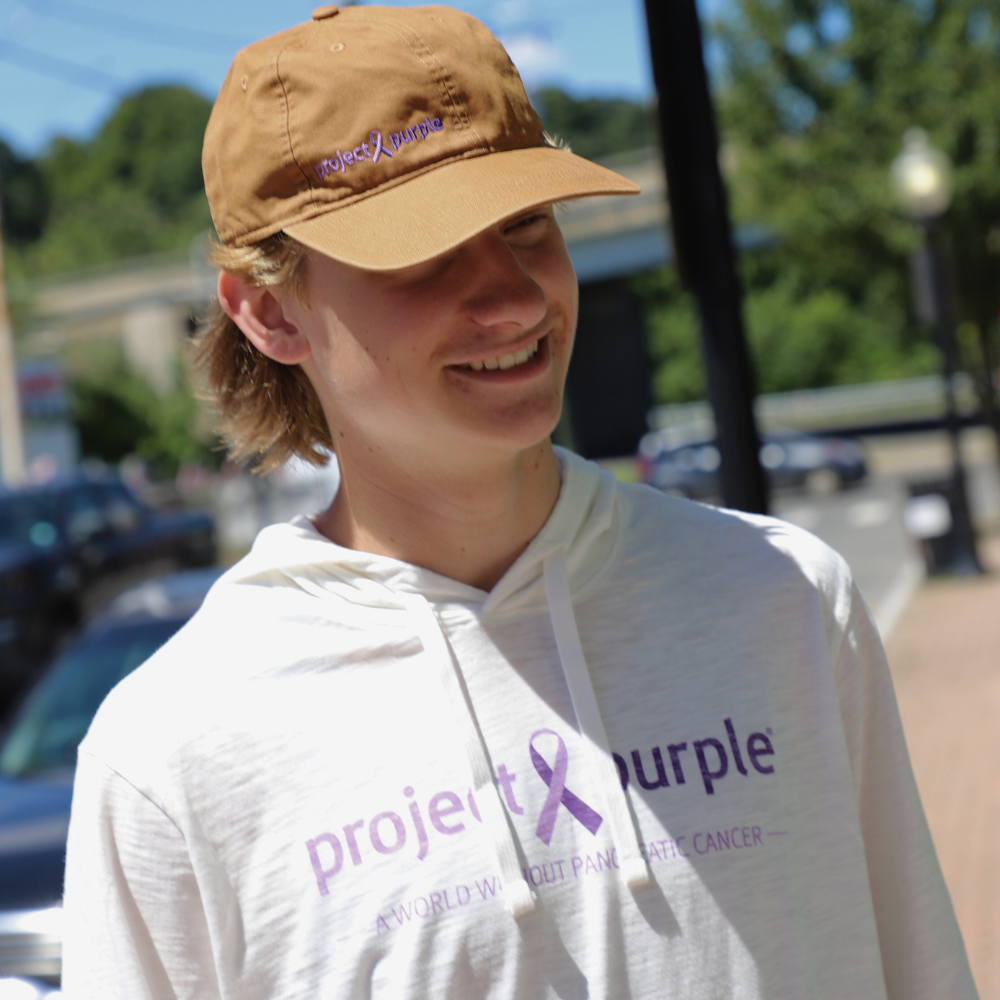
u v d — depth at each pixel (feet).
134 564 41.01
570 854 3.85
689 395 155.94
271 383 4.80
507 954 3.73
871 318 145.18
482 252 3.89
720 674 4.15
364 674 4.06
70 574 37.19
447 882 3.78
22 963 9.82
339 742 3.96
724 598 4.26
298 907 3.84
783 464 74.23
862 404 114.83
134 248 205.57
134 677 4.24
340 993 3.74
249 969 3.87
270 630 4.16
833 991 4.05
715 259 9.07
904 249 49.21
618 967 3.78
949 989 4.40
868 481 77.05
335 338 4.08
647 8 9.06
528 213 4.13
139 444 138.31
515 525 4.25
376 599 4.13
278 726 3.99
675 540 4.39
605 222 100.27
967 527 37.70
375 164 3.87
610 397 145.69
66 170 219.82
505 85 4.01
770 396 143.84
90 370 139.03
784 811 4.07
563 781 3.93
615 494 4.41
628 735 4.04
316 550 4.19
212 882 3.92
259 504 67.87
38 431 84.23
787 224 51.60
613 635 4.18
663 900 3.84
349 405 4.14
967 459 86.89
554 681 4.08
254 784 3.94
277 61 3.99
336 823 3.87
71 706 14.96
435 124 3.89
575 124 98.89
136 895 4.00
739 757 4.05
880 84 48.03
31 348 110.32
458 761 3.91
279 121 3.97
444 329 3.88
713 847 3.93
